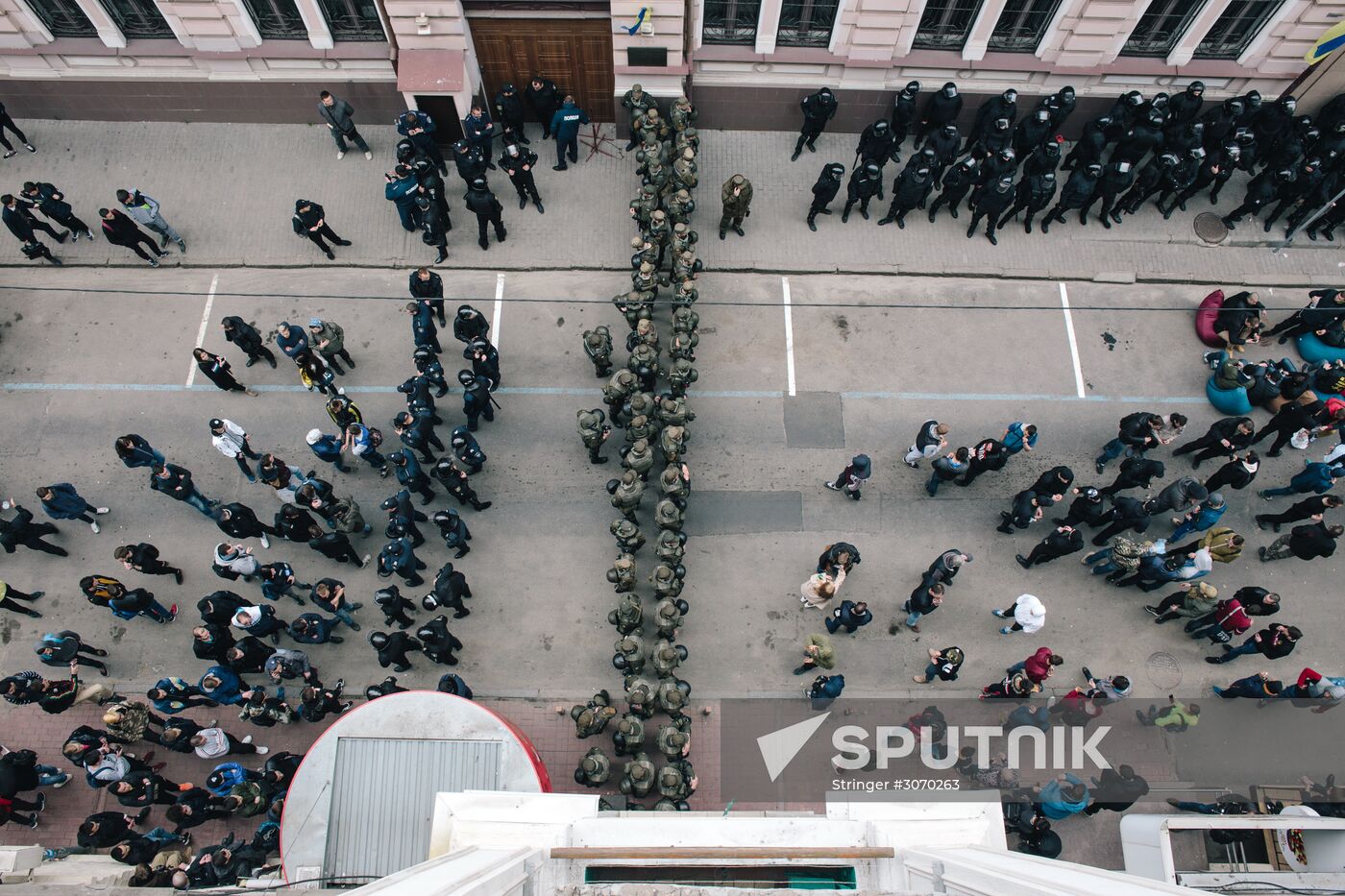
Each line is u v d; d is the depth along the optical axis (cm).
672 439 1451
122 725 1287
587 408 1712
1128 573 1566
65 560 1573
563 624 1540
